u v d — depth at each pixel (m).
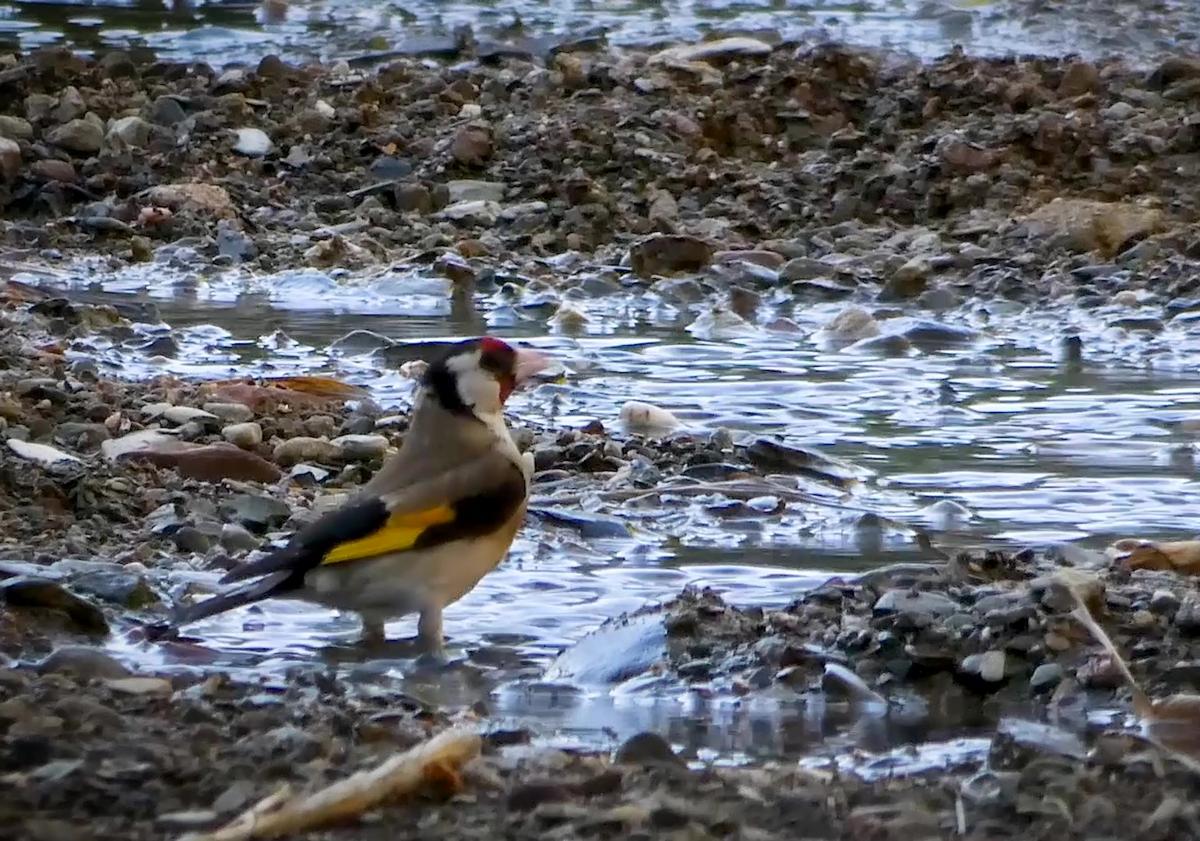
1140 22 32.09
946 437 15.31
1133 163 23.52
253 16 33.22
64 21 32.31
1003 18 32.53
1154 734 9.62
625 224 22.34
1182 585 11.45
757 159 24.34
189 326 18.48
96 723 8.67
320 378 15.95
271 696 9.48
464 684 10.22
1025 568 11.63
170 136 24.09
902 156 23.73
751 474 14.09
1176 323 19.16
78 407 14.54
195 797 7.93
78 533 12.09
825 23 32.38
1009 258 21.00
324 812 7.70
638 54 28.00
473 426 10.68
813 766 9.02
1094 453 14.85
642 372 17.25
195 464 13.41
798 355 18.00
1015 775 8.56
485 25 32.00
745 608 11.15
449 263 20.58
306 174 23.58
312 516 12.56
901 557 12.36
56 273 20.58
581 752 9.03
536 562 12.20
